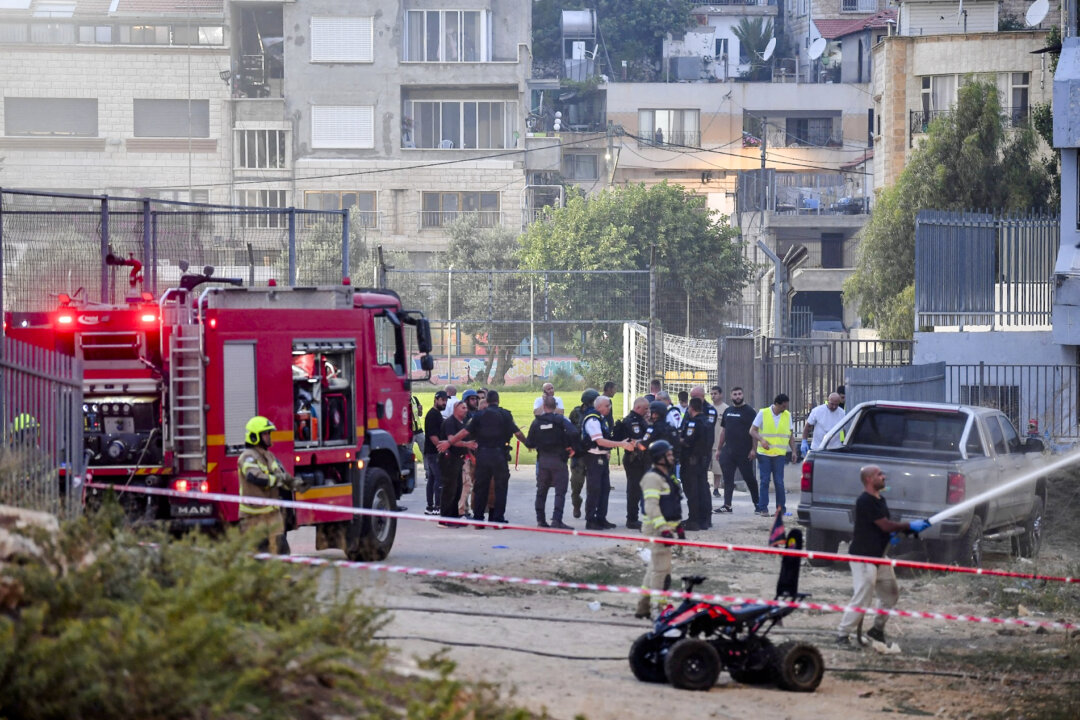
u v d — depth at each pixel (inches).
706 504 2709.2
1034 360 3949.3
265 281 3850.9
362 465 2186.3
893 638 1743.4
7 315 1936.5
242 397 1946.4
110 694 874.8
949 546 2209.6
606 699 1294.3
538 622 1723.7
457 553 2299.5
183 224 3511.3
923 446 2385.6
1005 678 1494.8
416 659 1176.2
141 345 1920.5
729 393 3617.1
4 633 882.1
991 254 4094.5
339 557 2215.8
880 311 6481.3
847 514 2260.1
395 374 2423.7
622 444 2696.9
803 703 1363.2
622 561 2289.6
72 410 1700.3
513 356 7170.3
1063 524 2915.8
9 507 1393.9
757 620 1455.5
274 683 1004.6
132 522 1768.0
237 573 1085.8
